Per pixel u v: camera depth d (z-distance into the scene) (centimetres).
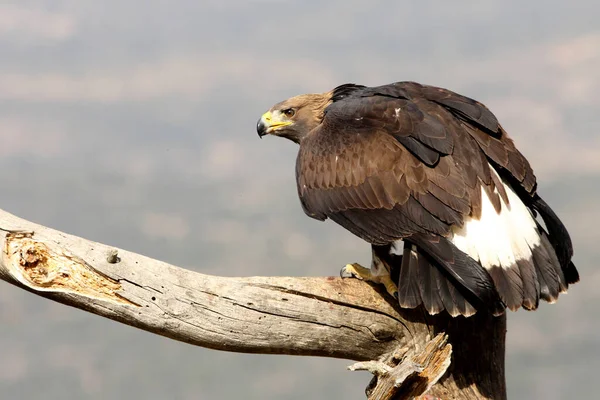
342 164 1192
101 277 1055
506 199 1102
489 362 1154
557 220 1159
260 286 1107
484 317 1145
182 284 1077
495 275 1038
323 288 1126
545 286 1060
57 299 1058
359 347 1142
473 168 1106
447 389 1123
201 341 1092
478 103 1211
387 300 1140
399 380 1010
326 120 1284
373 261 1170
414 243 1088
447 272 1062
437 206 1088
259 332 1100
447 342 1130
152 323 1070
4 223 1045
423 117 1161
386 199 1139
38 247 1044
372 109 1220
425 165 1120
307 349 1127
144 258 1075
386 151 1157
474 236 1063
